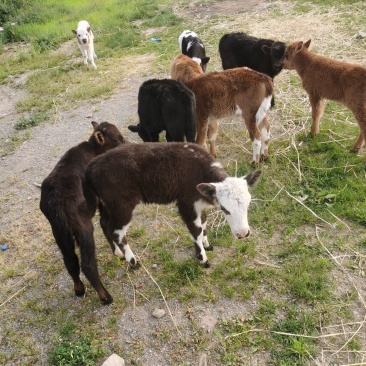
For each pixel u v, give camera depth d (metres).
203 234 4.56
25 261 4.91
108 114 7.94
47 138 7.47
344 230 4.72
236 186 3.87
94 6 16.22
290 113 7.01
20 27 14.45
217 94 5.55
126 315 4.09
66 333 3.96
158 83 5.58
